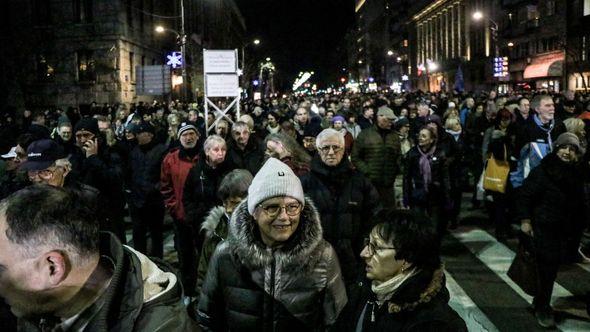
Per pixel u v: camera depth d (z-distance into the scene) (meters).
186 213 6.68
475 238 9.98
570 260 6.09
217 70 13.04
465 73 85.56
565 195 5.91
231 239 3.31
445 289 2.71
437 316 2.56
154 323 1.75
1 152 10.87
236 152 7.87
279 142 6.57
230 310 3.34
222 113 12.99
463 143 11.09
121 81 37.41
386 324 2.67
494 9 71.94
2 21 37.06
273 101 36.66
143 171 8.18
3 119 23.72
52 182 4.69
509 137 9.38
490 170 9.48
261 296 3.27
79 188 5.13
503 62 58.81
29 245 1.63
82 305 1.75
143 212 8.25
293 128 11.07
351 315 2.97
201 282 4.46
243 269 3.29
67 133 7.68
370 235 2.78
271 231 3.24
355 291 3.03
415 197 8.57
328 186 5.18
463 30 88.75
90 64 37.50
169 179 7.38
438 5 102.12
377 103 19.78
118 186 6.80
